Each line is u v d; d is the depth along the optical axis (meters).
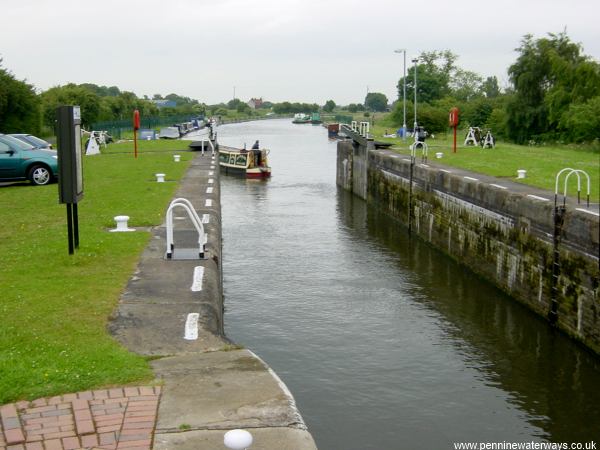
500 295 18.80
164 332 7.88
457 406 12.02
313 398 12.11
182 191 21.20
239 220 30.05
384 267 21.84
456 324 16.27
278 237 26.33
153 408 5.91
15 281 10.06
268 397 6.16
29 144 24.75
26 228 14.74
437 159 31.06
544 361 14.12
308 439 5.46
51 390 6.18
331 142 86.00
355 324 16.03
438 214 24.89
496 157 32.12
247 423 5.69
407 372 13.38
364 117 142.25
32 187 22.03
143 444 5.34
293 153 68.12
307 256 23.08
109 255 11.86
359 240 26.34
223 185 42.84
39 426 5.60
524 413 11.87
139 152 39.75
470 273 21.45
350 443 10.65
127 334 7.80
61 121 11.30
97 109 76.69
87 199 19.22
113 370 6.64
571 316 14.99
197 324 8.13
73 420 5.70
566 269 15.18
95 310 8.63
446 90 91.38
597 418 11.78
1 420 5.69
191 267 11.04
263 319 16.17
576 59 51.00
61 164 11.44
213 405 5.99
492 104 66.00
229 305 17.25
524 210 17.42
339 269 21.34
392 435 10.95
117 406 5.94
